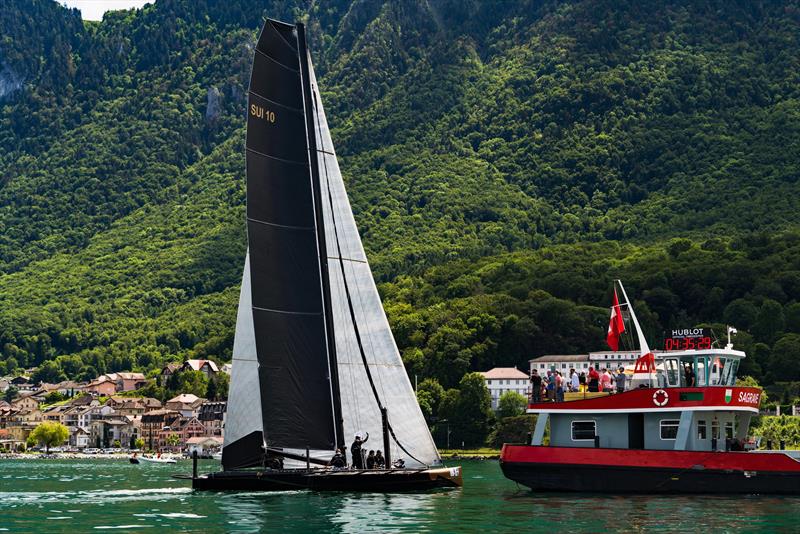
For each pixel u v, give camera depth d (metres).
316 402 81.81
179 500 75.88
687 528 62.28
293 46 84.69
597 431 84.12
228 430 81.00
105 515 68.94
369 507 71.06
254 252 81.12
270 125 82.88
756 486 78.75
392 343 84.38
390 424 83.38
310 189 83.81
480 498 77.75
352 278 84.25
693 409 80.94
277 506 71.38
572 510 70.50
